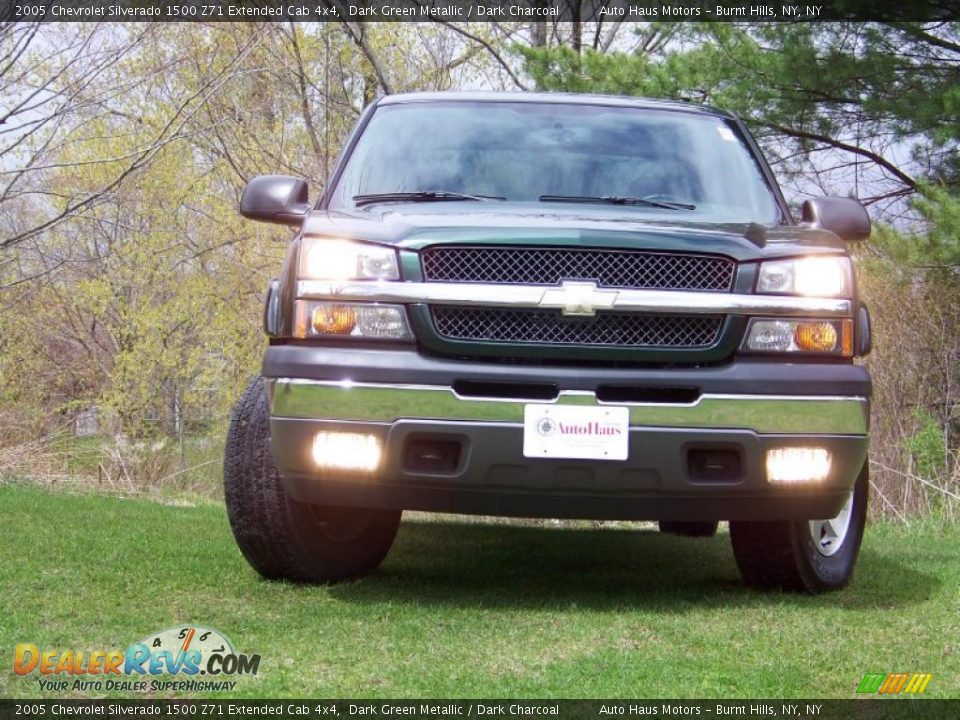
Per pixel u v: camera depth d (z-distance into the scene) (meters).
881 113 12.46
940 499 9.95
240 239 19.33
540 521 8.98
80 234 18.55
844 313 4.47
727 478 4.35
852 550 5.23
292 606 4.42
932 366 12.33
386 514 5.29
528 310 4.30
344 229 4.48
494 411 4.22
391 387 4.25
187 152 18.09
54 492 8.68
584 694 3.28
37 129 10.36
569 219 4.56
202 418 20.69
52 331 20.53
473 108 5.66
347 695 3.22
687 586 5.19
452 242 4.35
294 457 4.36
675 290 4.34
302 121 19.31
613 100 5.82
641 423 4.23
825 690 3.38
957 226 10.55
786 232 4.71
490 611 4.41
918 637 4.09
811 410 4.34
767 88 12.68
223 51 16.45
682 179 5.34
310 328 4.39
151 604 4.38
